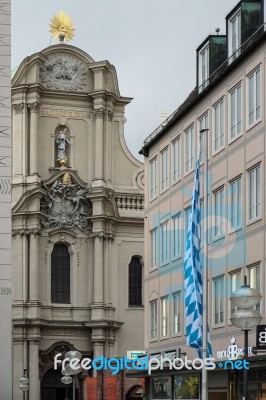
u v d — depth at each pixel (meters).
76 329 88.94
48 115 90.94
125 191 91.56
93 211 89.94
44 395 87.44
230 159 47.19
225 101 48.12
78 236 90.31
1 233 52.19
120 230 90.94
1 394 50.84
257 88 43.91
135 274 90.94
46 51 90.88
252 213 44.28
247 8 47.28
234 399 45.84
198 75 54.97
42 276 89.00
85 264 90.19
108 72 91.81
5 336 51.38
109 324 88.06
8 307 51.66
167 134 58.34
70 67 91.75
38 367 86.81
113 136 92.06
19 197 88.75
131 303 90.50
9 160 52.66
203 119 51.56
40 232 89.06
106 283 89.44
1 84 53.03
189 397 52.06
